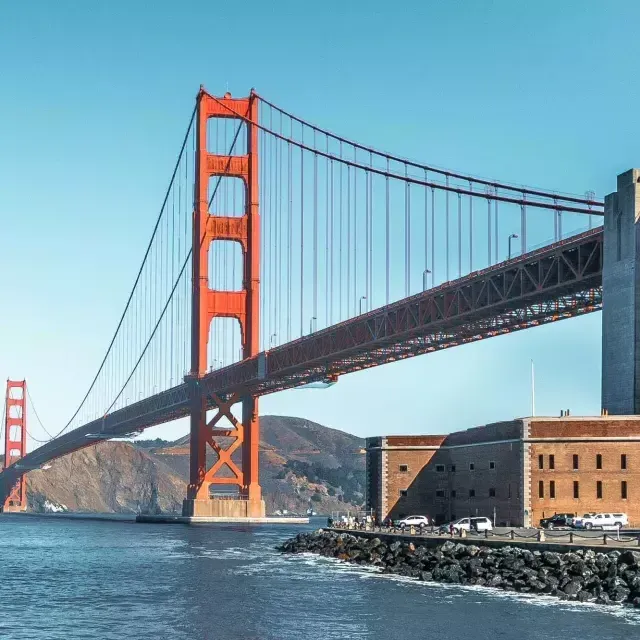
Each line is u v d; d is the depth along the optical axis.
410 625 62.53
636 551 70.50
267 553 118.75
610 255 110.38
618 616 63.12
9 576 95.81
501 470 107.94
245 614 68.56
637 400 105.75
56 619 67.88
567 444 102.12
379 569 92.94
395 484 122.19
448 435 122.38
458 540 87.88
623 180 110.00
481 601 70.19
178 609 71.56
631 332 106.62
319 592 77.81
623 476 100.94
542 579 73.69
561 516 99.56
